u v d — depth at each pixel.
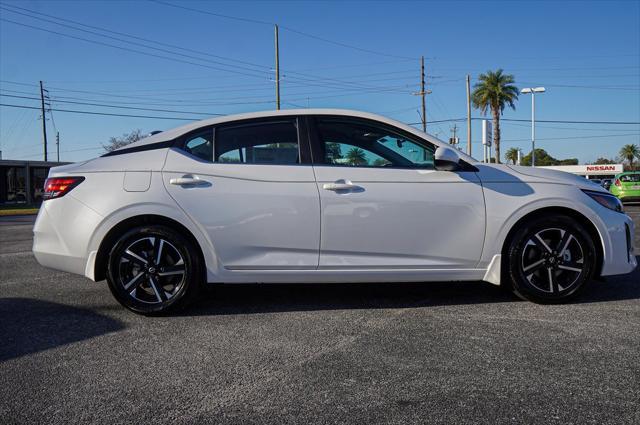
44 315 3.95
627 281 4.83
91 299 4.46
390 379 2.67
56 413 2.36
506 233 3.95
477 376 2.69
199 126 4.09
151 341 3.32
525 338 3.25
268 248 3.88
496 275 3.98
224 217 3.84
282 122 4.09
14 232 12.17
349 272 3.90
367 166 3.99
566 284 3.99
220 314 3.91
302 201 3.84
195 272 3.86
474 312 3.85
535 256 3.99
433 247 3.91
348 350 3.10
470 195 3.93
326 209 3.85
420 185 3.92
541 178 4.06
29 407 2.42
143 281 3.85
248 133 4.05
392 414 2.31
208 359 2.99
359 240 3.88
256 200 3.84
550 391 2.51
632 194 20.55
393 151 4.03
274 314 3.89
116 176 3.89
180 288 3.84
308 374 2.75
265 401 2.45
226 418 2.30
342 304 4.15
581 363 2.84
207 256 3.85
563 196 3.95
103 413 2.36
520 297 4.11
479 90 40.09
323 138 4.05
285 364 2.90
